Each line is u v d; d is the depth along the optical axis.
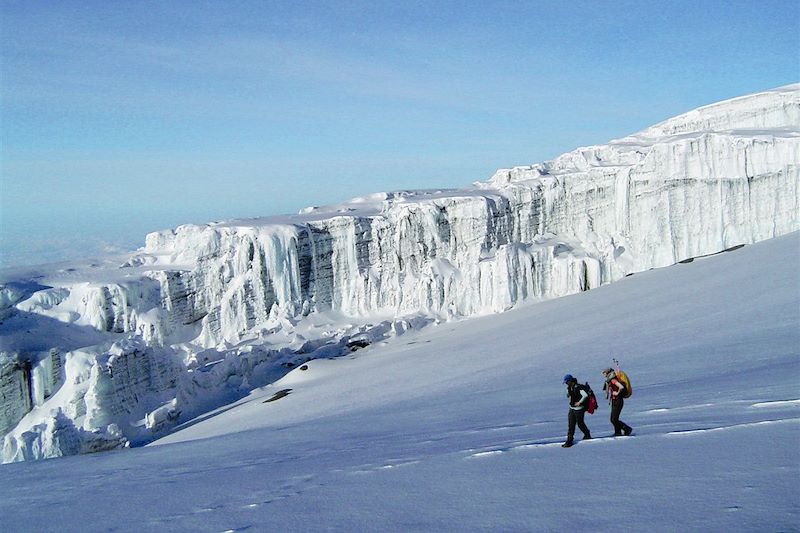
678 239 69.56
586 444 11.47
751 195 65.19
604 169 76.00
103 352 54.00
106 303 66.06
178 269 75.25
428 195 89.81
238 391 55.72
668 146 70.06
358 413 30.89
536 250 72.19
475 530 7.05
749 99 81.38
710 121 83.44
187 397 51.75
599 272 70.00
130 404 46.69
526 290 70.56
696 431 10.71
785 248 51.09
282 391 47.88
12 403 50.84
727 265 52.25
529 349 41.25
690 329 33.88
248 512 9.86
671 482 7.82
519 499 8.16
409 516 8.13
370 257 81.62
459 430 17.45
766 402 12.90
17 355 52.97
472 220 78.44
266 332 72.19
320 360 57.28
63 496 15.80
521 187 80.50
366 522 8.15
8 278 69.38
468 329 61.22
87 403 44.59
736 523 5.98
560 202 79.19
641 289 53.97
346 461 14.40
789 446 8.78
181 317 73.31
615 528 6.39
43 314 63.91
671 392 18.00
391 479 10.80
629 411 15.70
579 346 37.50
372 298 79.81
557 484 8.66
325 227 80.19
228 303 74.69
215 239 77.06
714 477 7.73
